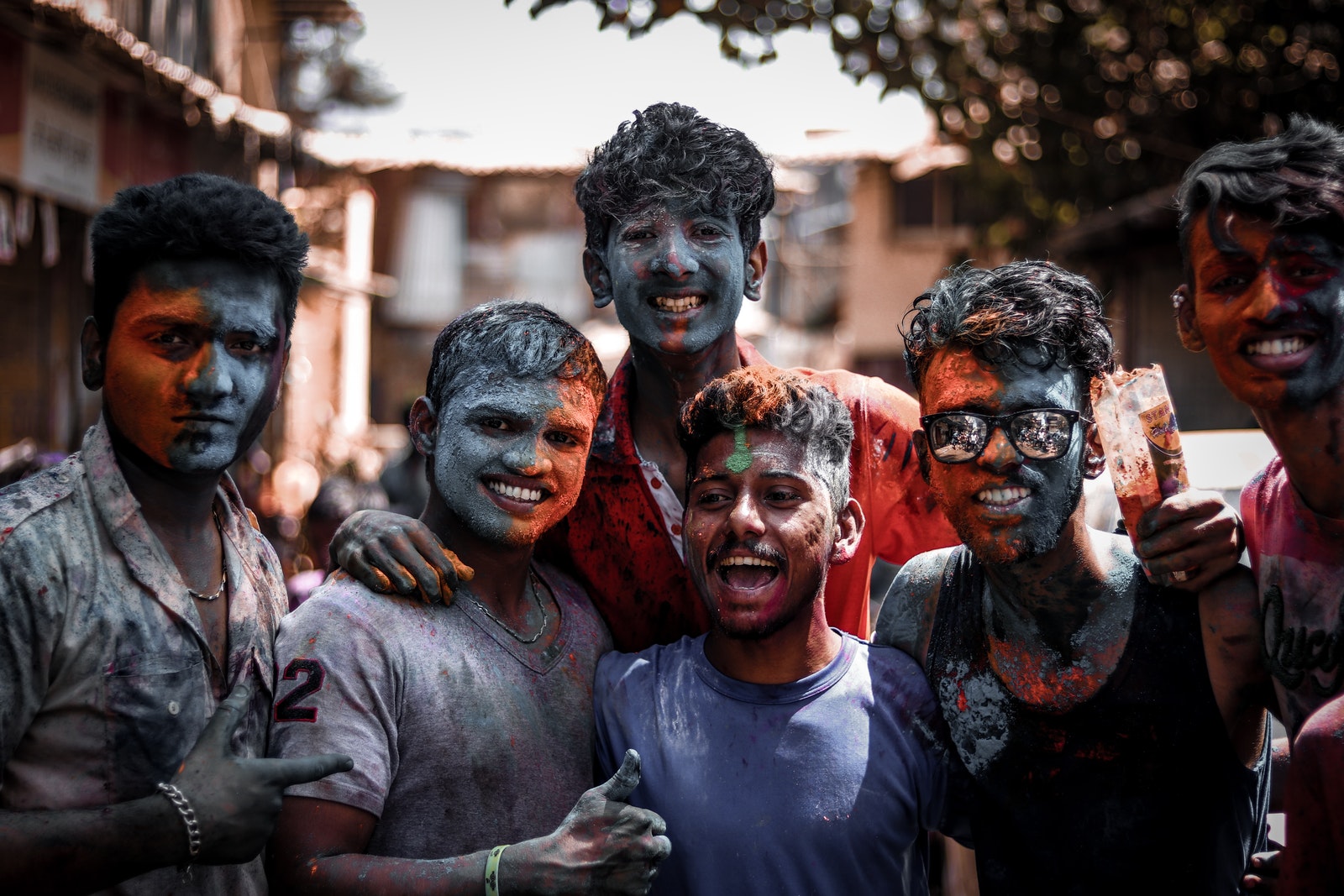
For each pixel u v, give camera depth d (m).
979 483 2.30
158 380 2.08
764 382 2.47
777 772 2.38
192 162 8.80
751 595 2.40
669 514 2.82
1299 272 2.07
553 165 13.23
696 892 2.34
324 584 2.45
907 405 3.00
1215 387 8.77
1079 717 2.40
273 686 2.30
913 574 2.69
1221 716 2.36
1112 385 2.31
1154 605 2.40
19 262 7.34
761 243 2.99
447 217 19.30
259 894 2.29
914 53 7.19
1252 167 2.09
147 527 2.13
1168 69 7.46
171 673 2.11
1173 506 2.23
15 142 6.39
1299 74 6.95
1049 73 7.53
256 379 2.17
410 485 8.70
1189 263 2.22
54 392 7.67
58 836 1.88
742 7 5.29
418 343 19.50
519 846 2.15
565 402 2.47
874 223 15.84
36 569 2.00
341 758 2.07
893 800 2.40
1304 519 2.23
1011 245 10.01
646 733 2.45
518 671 2.45
